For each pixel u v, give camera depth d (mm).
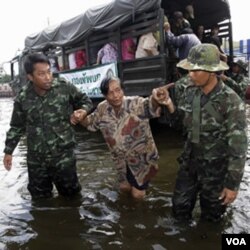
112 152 4258
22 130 4383
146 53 7484
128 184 4398
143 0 7203
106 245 3342
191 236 3408
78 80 9438
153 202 4289
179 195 3623
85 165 6078
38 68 3945
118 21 7828
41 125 4191
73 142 4332
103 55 8422
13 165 6402
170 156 6379
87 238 3492
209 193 3451
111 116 4086
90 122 4223
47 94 4148
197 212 3887
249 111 11336
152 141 4176
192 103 3312
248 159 5879
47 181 4465
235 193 3107
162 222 3736
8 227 3803
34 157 4305
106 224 3777
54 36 10000
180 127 3607
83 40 9141
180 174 3641
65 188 4430
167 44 7172
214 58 3061
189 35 7219
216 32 9164
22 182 5348
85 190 4801
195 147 3393
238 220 3676
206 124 3252
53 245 3395
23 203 4438
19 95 4223
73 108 4457
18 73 12734
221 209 3529
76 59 9555
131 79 7828
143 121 4031
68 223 3842
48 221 3910
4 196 4754
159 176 5277
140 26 7523
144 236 3471
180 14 7910
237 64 6898
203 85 3164
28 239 3525
